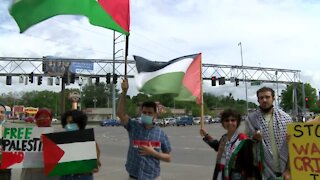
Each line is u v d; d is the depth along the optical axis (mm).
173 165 14367
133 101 77625
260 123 5410
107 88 147500
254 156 5227
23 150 5738
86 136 5398
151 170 5305
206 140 6266
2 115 5895
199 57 6461
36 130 5785
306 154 5055
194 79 6402
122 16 5609
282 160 5250
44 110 5992
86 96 148250
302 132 5086
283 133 5277
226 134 5570
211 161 15836
